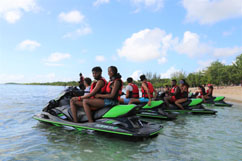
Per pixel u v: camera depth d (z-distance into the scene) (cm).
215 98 1320
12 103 1092
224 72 5894
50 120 509
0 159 303
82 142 395
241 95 2725
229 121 676
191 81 7144
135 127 425
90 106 463
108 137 434
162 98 867
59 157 315
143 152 345
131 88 729
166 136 457
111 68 462
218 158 324
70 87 573
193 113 873
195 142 411
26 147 360
